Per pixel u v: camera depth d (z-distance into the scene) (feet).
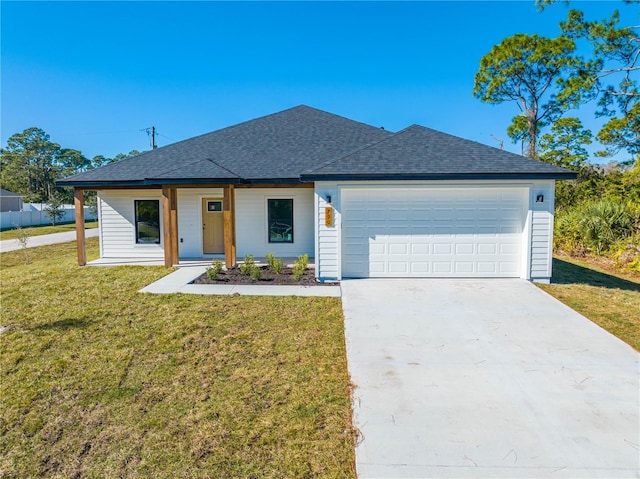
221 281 33.94
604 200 61.93
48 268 41.04
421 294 29.22
